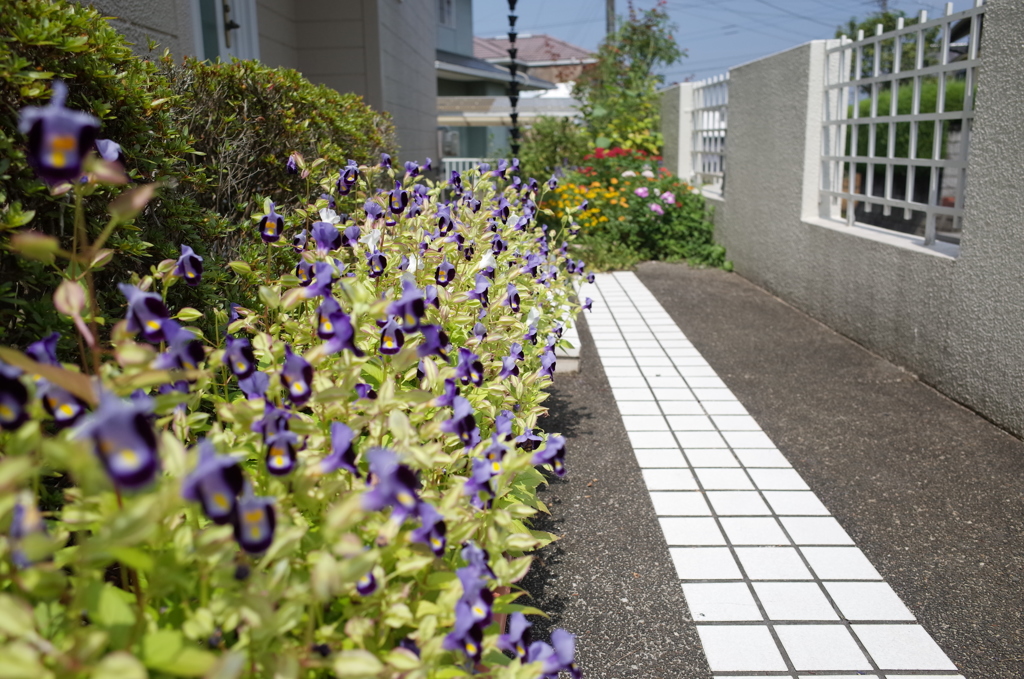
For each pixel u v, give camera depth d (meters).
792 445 4.55
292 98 4.68
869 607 3.02
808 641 2.83
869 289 6.43
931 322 5.49
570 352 5.88
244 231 4.08
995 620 2.94
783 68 8.33
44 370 1.34
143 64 3.05
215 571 1.44
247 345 1.92
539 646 1.64
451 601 1.73
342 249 3.19
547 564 3.32
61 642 1.41
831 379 5.73
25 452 1.37
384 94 9.48
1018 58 4.49
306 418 2.03
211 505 1.28
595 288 9.16
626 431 4.78
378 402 1.93
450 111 24.75
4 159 2.11
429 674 1.62
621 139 14.38
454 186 4.95
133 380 1.50
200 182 3.28
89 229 2.50
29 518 1.22
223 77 4.26
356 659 1.39
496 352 3.24
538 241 5.48
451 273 2.94
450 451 2.45
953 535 3.54
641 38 18.70
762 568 3.29
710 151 12.17
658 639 2.84
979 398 4.93
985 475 4.11
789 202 8.21
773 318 7.64
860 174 11.27
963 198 5.42
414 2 12.41
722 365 6.12
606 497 3.92
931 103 9.68
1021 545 3.45
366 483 1.88
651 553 3.40
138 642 1.37
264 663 1.41
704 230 11.30
